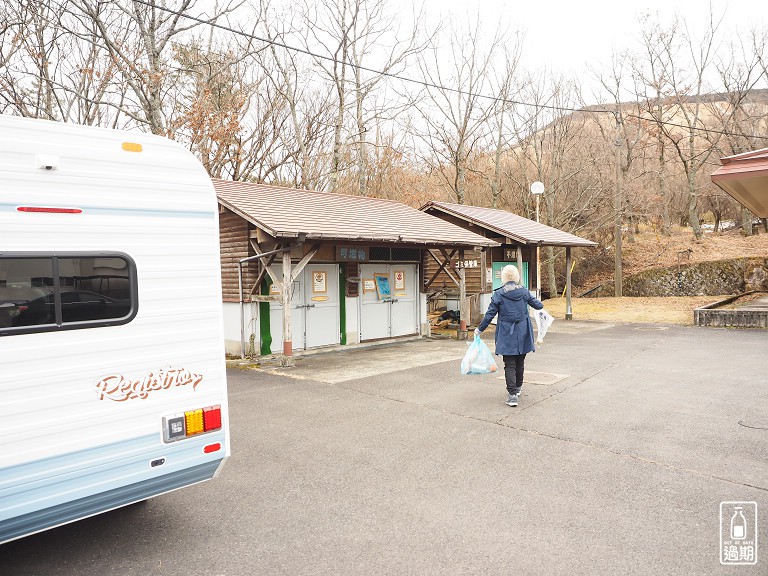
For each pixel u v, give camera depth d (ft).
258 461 15.70
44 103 45.37
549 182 83.20
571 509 12.26
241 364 31.22
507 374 21.12
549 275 82.79
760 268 71.97
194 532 11.53
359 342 39.24
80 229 9.63
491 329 50.19
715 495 12.90
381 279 41.09
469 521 11.79
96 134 10.05
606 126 96.27
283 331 33.30
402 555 10.42
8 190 8.86
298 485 13.94
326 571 9.91
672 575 9.56
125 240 10.18
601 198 84.12
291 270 33.68
